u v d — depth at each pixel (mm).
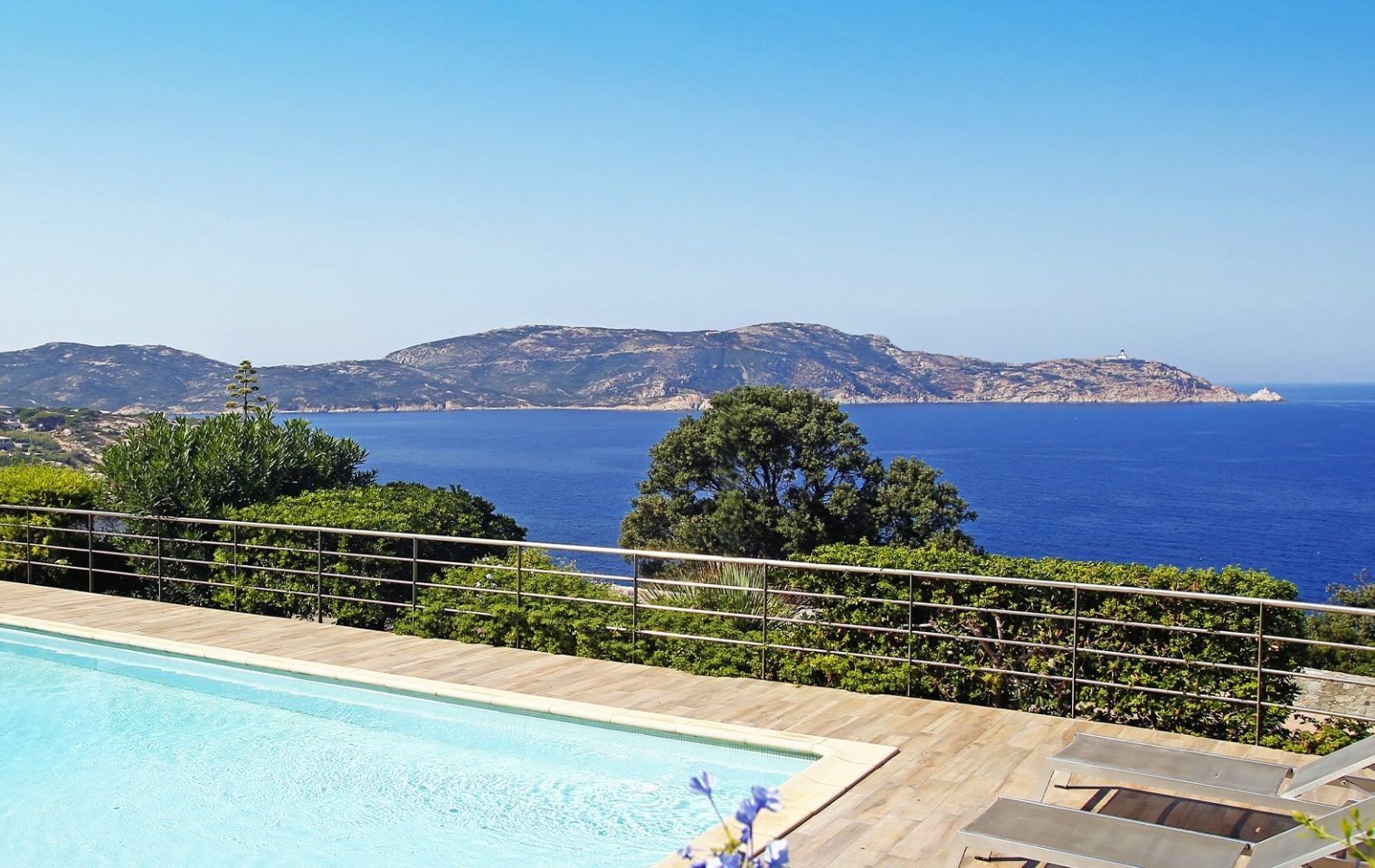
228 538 11633
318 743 7082
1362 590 19094
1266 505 87875
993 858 4598
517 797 6094
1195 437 192875
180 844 5543
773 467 27781
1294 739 6504
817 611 8070
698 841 4863
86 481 12852
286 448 14008
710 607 9086
